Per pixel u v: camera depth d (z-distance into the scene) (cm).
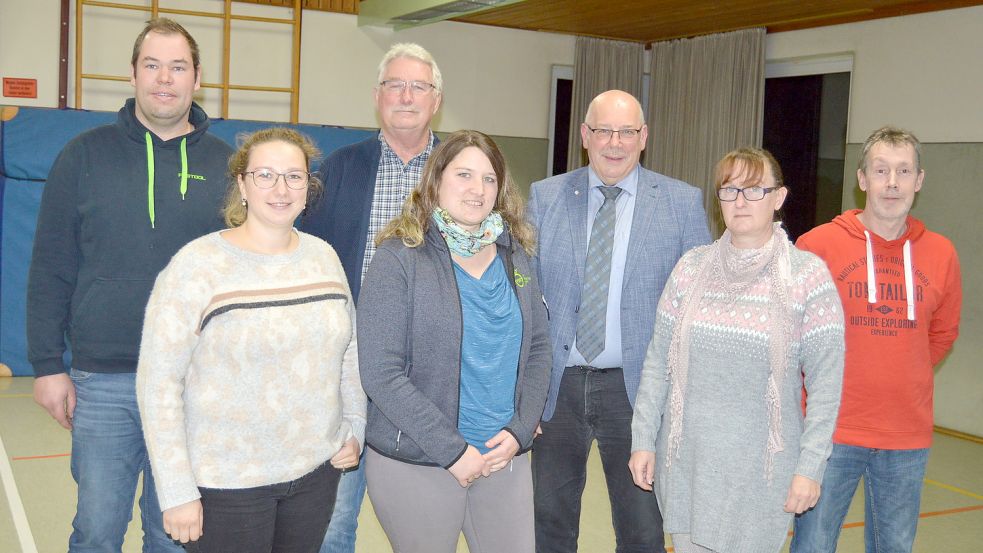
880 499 234
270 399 177
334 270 192
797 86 652
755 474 198
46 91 611
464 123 736
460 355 188
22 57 602
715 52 688
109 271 215
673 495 208
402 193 242
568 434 244
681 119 723
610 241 242
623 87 762
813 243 243
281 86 684
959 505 404
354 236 240
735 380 200
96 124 581
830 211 629
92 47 622
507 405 195
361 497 240
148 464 221
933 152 537
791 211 660
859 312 231
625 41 760
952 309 241
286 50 682
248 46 669
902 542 232
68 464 410
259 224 182
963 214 522
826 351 200
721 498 200
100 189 216
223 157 233
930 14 537
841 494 232
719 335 202
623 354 237
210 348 174
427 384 188
